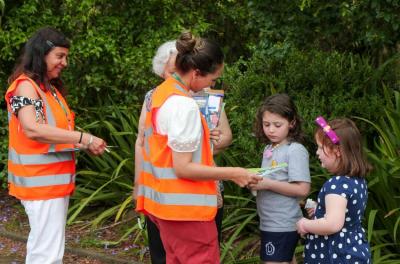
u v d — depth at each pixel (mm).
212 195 3490
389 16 5934
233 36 8352
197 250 3510
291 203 4207
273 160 4246
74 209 6934
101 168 7020
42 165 4188
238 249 5441
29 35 7254
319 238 3717
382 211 5172
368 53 6895
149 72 7207
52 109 4211
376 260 4777
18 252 6062
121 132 6965
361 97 6070
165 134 3408
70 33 7457
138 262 5582
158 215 3479
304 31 6797
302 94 5961
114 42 7191
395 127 5531
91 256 5844
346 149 3658
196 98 4012
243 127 5820
